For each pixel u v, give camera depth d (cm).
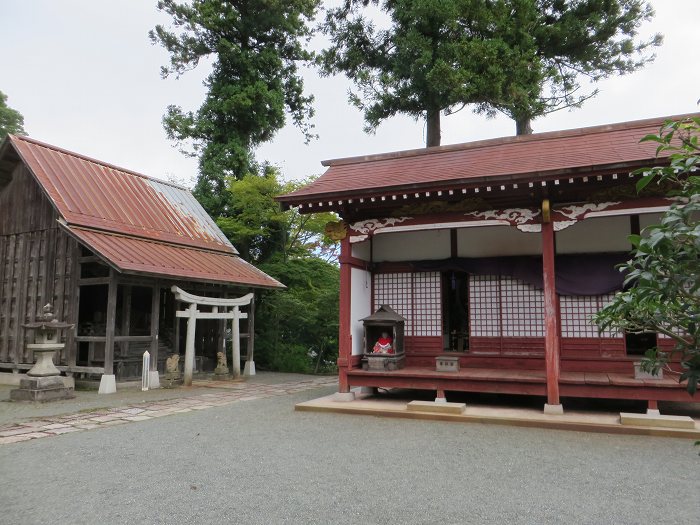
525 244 968
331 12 1772
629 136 849
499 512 411
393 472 519
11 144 1336
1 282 1383
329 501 434
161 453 600
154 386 1251
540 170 738
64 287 1255
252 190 1909
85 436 696
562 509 418
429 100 1623
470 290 989
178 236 1520
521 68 1411
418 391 1081
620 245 905
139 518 398
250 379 1472
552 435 690
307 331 1881
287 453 596
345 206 923
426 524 386
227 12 2108
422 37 1517
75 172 1434
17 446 639
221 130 2125
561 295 917
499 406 874
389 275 1055
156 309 1296
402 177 902
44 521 394
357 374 925
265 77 2208
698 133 616
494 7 1503
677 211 210
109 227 1295
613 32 1516
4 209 1418
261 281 1534
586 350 895
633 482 488
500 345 954
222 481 489
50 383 1041
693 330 221
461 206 873
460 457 578
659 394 739
